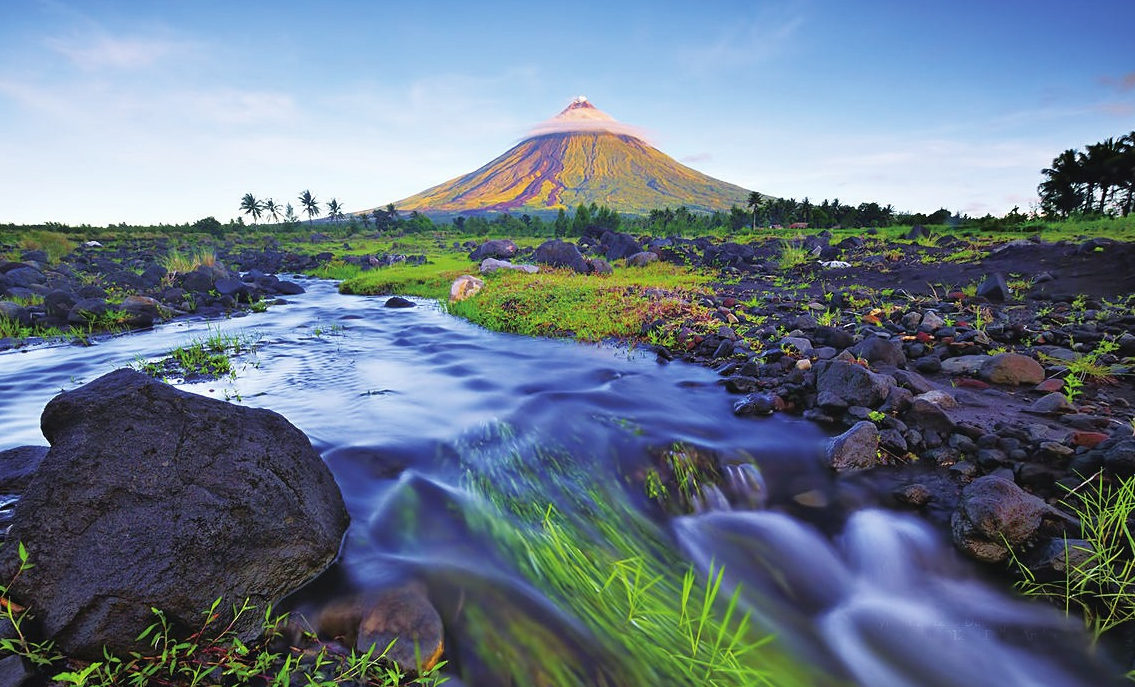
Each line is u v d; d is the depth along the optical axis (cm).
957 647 335
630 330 1094
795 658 328
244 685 267
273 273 3189
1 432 631
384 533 402
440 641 296
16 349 1081
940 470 487
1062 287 1228
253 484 330
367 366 914
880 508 452
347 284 2166
